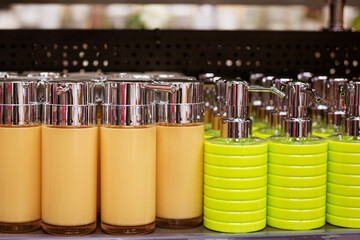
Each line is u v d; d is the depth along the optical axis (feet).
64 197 2.07
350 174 2.28
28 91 2.12
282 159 2.22
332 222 2.34
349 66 3.41
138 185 2.09
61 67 3.34
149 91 2.10
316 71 3.41
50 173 2.08
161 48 3.36
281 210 2.24
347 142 2.28
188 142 2.21
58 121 2.06
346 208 2.29
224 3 3.49
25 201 2.14
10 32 3.31
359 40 3.39
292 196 2.22
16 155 2.11
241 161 2.16
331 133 2.66
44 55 3.34
